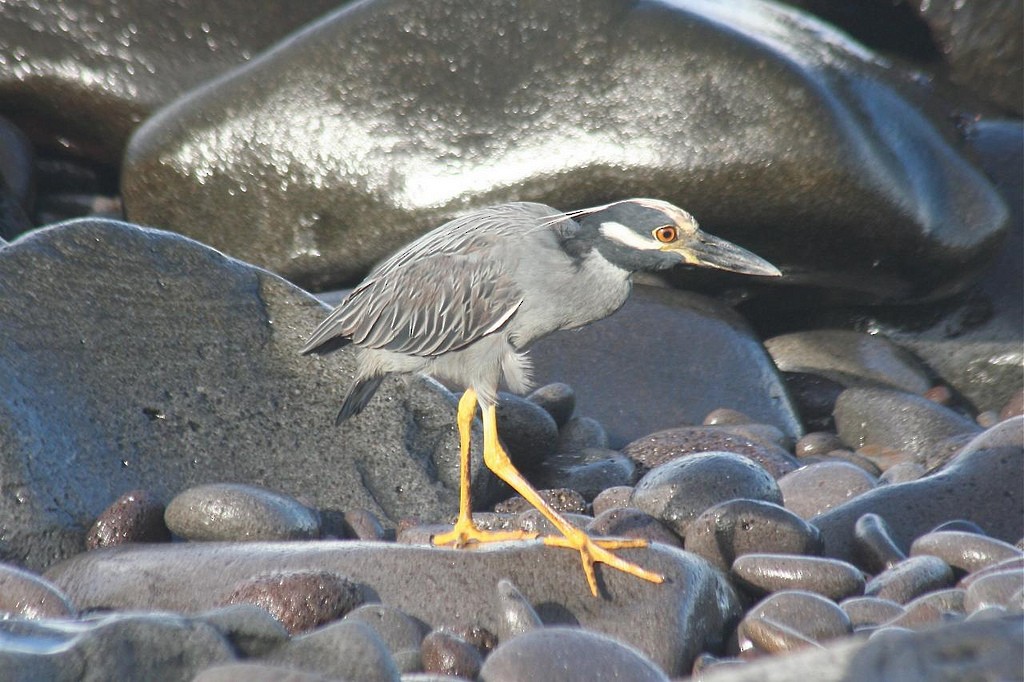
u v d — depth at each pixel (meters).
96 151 21.25
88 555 9.25
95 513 9.95
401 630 7.84
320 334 10.54
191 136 17.50
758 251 16.56
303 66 17.11
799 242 16.31
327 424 11.38
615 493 11.14
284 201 17.27
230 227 17.55
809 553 9.53
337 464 11.18
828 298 17.66
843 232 16.08
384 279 10.27
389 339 10.13
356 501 11.02
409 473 11.33
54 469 9.91
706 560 9.22
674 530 10.05
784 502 11.62
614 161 16.05
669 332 16.12
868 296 17.52
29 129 21.22
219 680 5.33
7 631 6.10
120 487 10.21
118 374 10.74
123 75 20.48
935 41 23.75
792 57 15.98
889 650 5.01
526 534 9.48
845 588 8.83
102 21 20.47
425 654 7.44
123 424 10.53
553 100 16.31
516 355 9.93
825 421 16.81
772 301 17.75
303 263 17.34
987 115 23.31
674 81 15.91
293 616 7.86
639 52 16.03
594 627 8.39
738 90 15.73
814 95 15.61
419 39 16.73
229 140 17.36
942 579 9.16
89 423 10.36
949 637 4.98
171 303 11.38
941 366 17.89
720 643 8.80
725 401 15.51
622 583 8.63
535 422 12.41
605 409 15.16
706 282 17.23
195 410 10.94
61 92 20.64
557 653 6.80
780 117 15.61
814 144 15.52
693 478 10.20
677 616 8.45
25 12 20.56
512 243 9.81
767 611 8.23
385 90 16.84
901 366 17.38
